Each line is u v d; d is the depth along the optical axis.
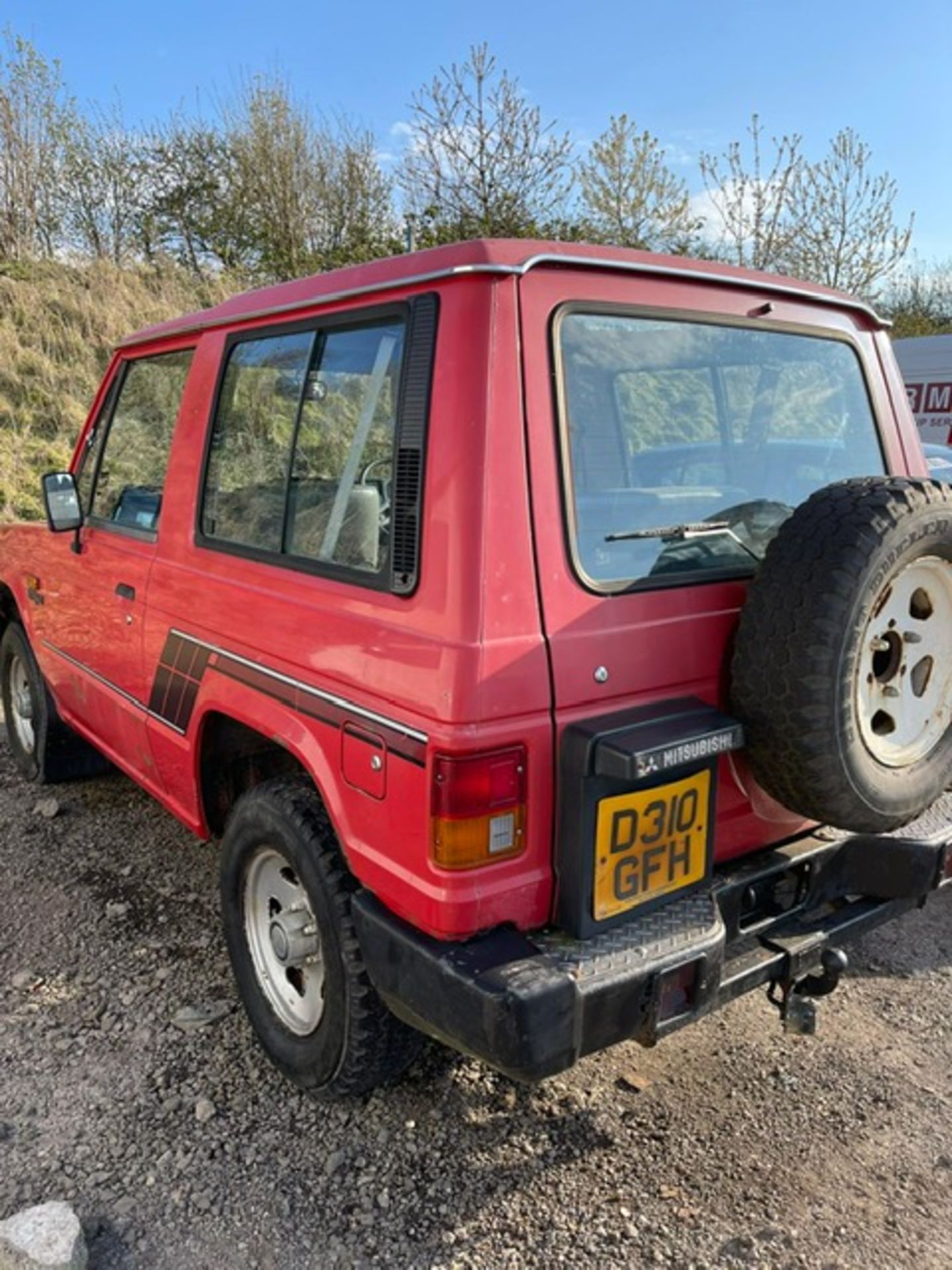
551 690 1.99
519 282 2.04
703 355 2.42
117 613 3.48
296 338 2.56
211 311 3.09
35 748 4.75
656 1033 2.02
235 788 3.13
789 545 2.13
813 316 2.72
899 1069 2.81
